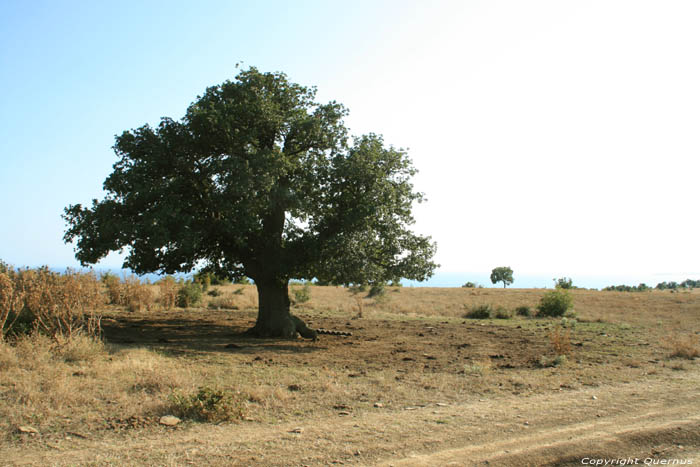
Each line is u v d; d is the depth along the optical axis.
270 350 14.84
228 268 19.73
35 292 11.94
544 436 6.46
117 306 28.91
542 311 33.16
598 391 9.57
